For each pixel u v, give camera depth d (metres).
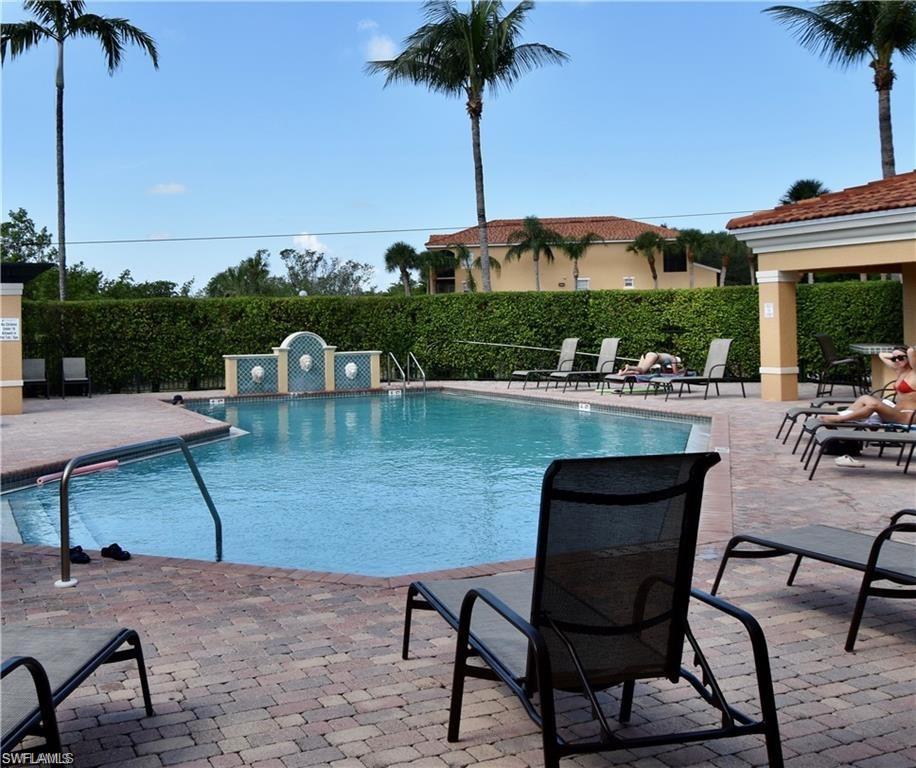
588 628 2.62
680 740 2.49
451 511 7.64
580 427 13.96
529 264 49.62
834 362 17.31
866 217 13.48
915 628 4.04
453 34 26.89
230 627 4.17
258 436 13.41
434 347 24.42
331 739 2.96
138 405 18.36
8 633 3.09
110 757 2.85
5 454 10.37
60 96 27.72
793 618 4.20
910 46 23.78
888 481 7.94
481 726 3.05
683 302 22.16
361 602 4.55
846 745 2.88
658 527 2.65
